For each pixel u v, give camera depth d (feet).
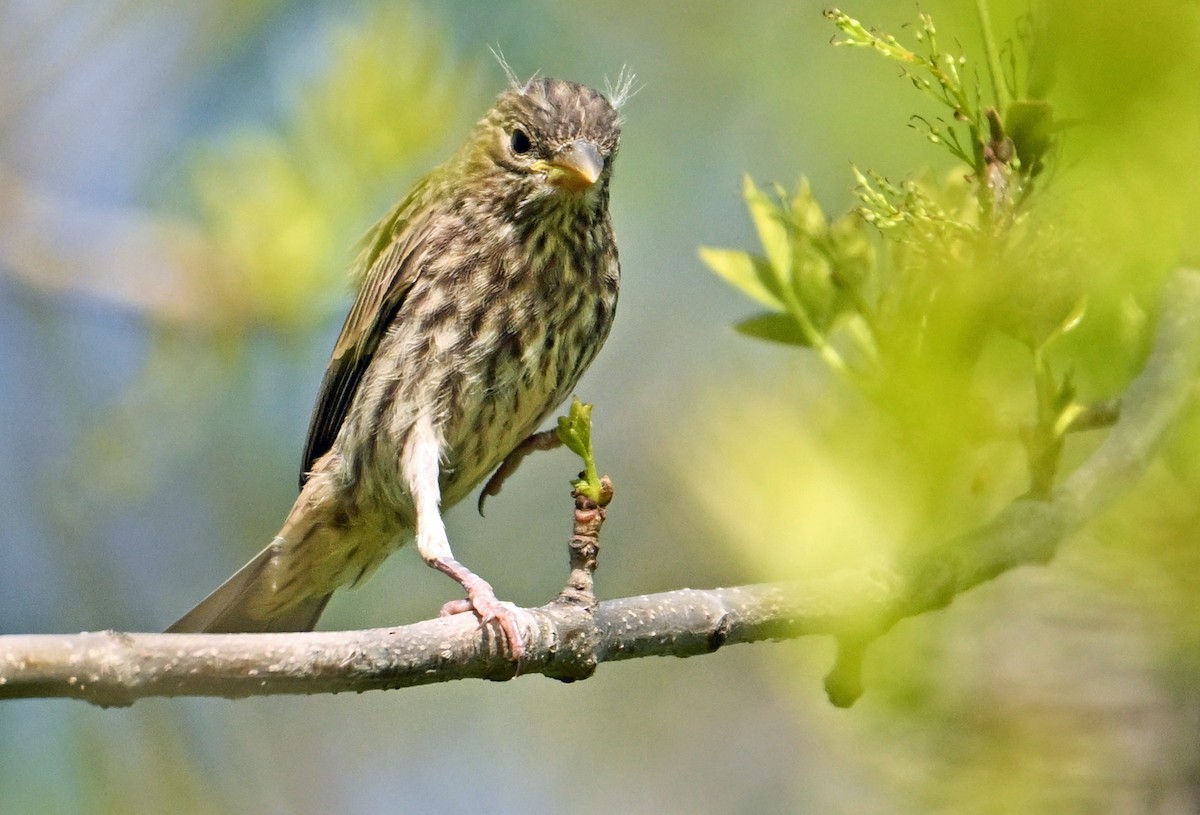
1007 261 15.88
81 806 37.47
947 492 15.58
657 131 39.14
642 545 39.55
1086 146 13.83
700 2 37.70
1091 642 16.33
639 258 41.60
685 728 43.04
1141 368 18.35
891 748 17.40
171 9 41.86
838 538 14.26
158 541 42.55
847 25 17.46
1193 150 13.43
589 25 38.68
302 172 32.12
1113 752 16.31
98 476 35.94
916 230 16.81
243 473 41.63
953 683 17.31
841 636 17.84
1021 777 16.51
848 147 25.71
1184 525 15.93
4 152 40.29
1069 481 18.35
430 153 32.42
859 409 16.02
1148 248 14.49
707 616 22.39
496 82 36.91
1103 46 12.96
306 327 32.86
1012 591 17.21
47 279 36.99
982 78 18.11
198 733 40.70
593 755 43.42
